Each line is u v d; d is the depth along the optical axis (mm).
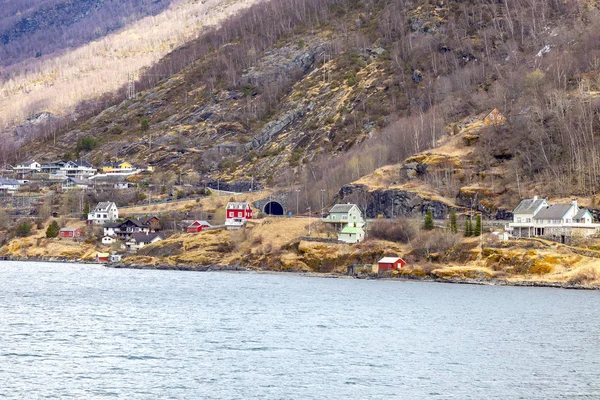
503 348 176625
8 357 159000
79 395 134250
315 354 168000
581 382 147375
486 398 136750
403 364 159875
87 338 181000
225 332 192375
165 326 199875
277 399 134250
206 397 134500
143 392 136625
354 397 136125
